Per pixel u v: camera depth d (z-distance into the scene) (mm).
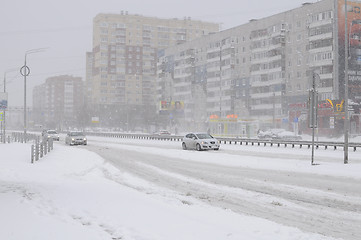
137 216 8266
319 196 11562
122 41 144875
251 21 93312
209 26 153875
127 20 145625
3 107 46281
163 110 107438
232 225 7598
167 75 124625
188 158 25312
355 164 19031
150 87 147875
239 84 96250
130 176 16688
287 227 7629
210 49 104562
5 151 30953
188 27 151375
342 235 7348
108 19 143875
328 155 26297
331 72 72188
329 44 72562
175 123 113375
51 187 12523
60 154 28297
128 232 7004
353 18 71125
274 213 9320
